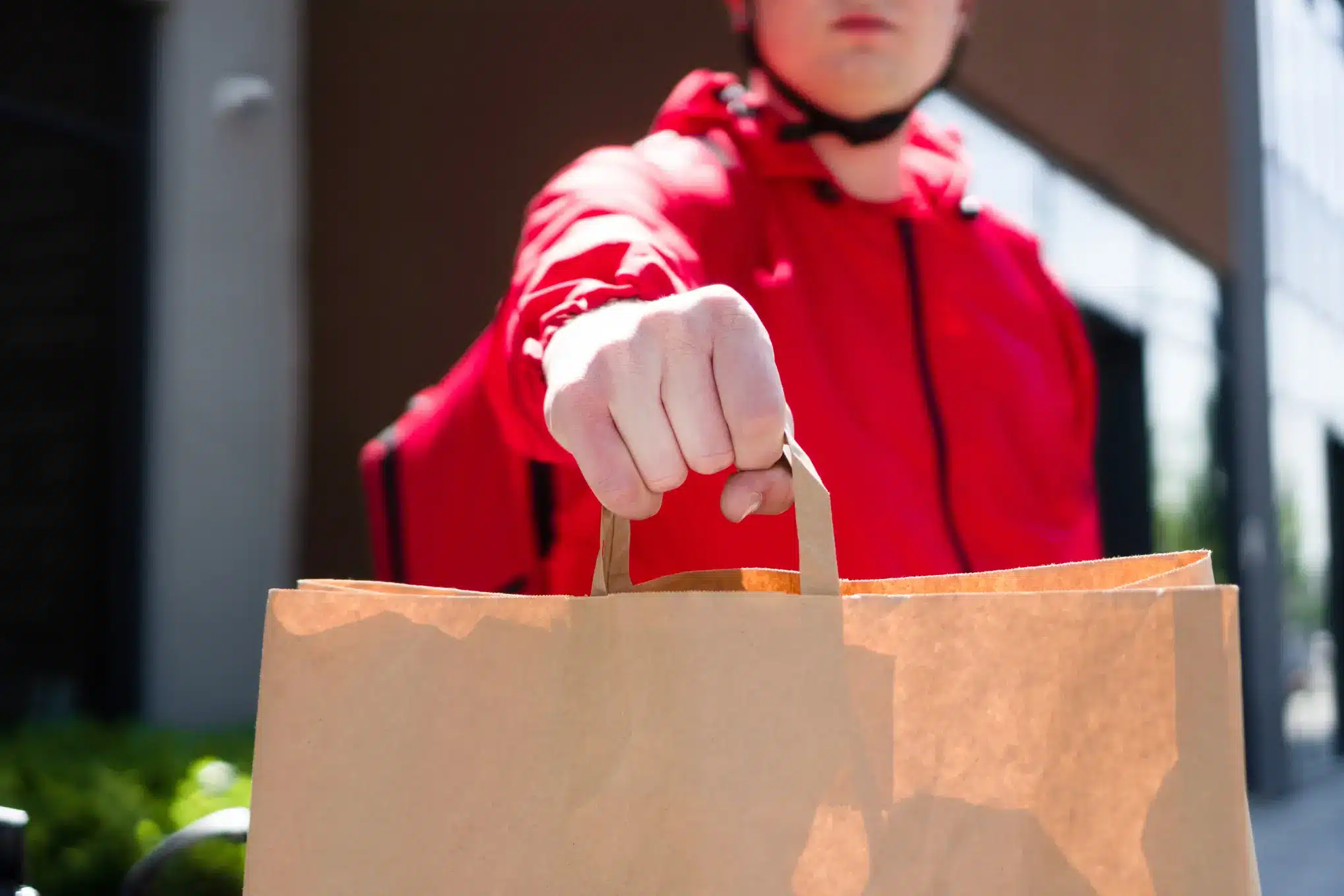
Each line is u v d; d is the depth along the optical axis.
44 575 6.16
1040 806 0.83
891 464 1.31
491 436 1.43
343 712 0.88
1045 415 1.45
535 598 0.86
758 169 1.34
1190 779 0.82
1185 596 0.83
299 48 6.94
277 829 0.88
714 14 5.36
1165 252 8.01
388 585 0.93
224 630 6.75
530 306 0.92
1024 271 1.56
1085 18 6.47
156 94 6.63
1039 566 0.96
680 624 0.83
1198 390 8.55
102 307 6.48
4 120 6.06
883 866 0.82
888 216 1.38
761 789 0.82
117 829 3.27
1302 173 9.80
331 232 6.79
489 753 0.86
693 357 0.77
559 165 5.88
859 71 1.33
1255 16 8.68
